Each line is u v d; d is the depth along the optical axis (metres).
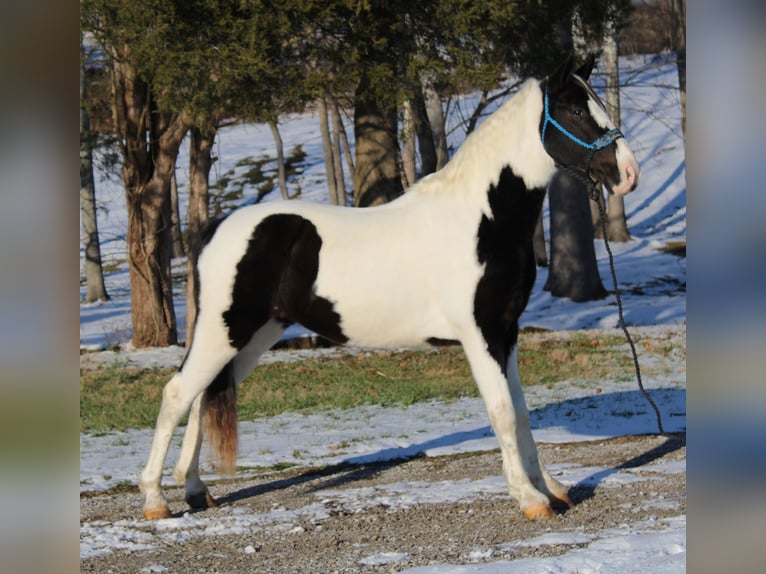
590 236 28.11
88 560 6.11
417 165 38.62
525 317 26.09
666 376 15.42
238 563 5.93
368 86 19.78
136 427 13.21
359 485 8.76
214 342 7.28
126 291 36.38
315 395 15.00
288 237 7.26
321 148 54.06
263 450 10.90
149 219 22.88
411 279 6.98
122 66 21.94
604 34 22.53
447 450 10.45
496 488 8.05
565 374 15.97
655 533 5.87
